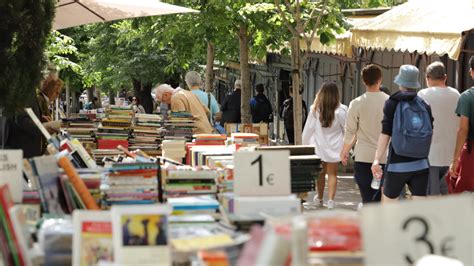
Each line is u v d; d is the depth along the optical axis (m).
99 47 55.78
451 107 16.83
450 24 21.30
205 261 6.39
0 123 14.02
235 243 7.28
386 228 5.84
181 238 7.54
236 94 36.41
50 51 31.95
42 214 8.86
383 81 31.78
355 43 26.47
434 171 16.97
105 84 62.97
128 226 6.87
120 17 19.48
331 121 21.08
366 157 17.31
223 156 13.62
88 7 19.25
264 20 32.06
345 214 6.41
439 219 5.89
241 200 8.88
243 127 30.45
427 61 26.98
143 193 9.94
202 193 10.37
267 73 53.75
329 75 39.69
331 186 21.45
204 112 21.41
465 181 16.22
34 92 13.78
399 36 23.44
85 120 20.42
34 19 13.19
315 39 31.39
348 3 34.12
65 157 9.04
